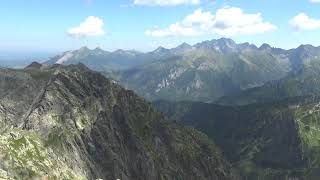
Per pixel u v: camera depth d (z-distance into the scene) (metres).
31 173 197.62
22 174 194.50
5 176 185.62
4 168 192.12
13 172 192.62
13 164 196.12
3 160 195.12
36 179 196.75
